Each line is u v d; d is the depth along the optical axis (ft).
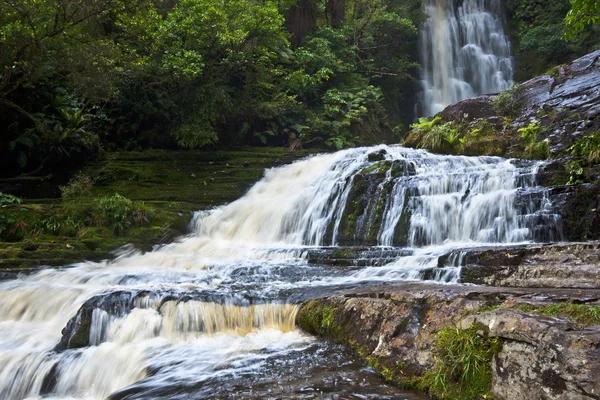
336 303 15.80
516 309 10.46
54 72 46.52
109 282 24.25
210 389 11.76
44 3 40.04
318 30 72.49
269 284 20.86
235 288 19.90
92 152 49.57
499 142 38.73
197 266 27.37
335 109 61.00
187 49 49.80
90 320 17.38
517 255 18.03
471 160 35.70
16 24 39.14
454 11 88.99
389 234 30.40
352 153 43.73
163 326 16.94
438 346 11.41
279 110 56.39
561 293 12.61
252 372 12.80
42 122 46.34
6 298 22.30
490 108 43.73
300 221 35.45
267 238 36.09
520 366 9.25
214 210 39.86
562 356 8.39
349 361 13.33
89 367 15.40
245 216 38.34
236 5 51.34
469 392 10.10
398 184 32.14
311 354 14.07
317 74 61.98
